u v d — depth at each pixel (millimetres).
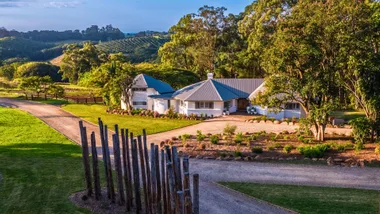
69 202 16781
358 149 27281
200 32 80250
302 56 29234
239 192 19266
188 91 52031
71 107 60344
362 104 29828
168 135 37250
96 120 47250
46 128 41125
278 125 41719
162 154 14094
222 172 23406
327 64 29625
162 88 57438
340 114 47719
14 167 22828
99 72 58688
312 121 30859
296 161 25953
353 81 29125
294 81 29562
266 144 31000
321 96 31125
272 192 19219
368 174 22734
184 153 28344
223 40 81625
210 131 38938
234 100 53469
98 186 17062
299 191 19406
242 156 27156
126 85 54156
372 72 27000
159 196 14266
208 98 49469
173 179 12500
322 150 26922
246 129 39375
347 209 16562
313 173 23141
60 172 21891
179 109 53188
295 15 31312
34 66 112188
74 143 33062
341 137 33500
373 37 26828
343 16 27953
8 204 16344
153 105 55469
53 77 116375
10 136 36219
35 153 28172
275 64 30094
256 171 23656
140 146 14906
